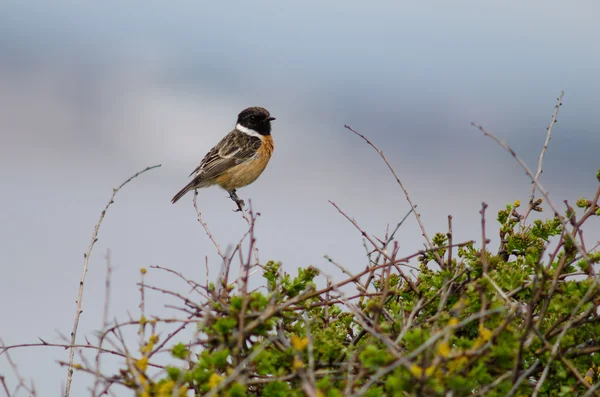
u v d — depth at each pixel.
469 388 7.38
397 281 11.09
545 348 8.42
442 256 11.18
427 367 7.13
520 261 10.80
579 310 9.14
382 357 7.56
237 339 8.24
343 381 8.12
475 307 8.88
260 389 8.62
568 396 8.22
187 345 8.50
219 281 8.84
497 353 7.90
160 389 7.50
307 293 8.97
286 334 9.38
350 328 10.20
